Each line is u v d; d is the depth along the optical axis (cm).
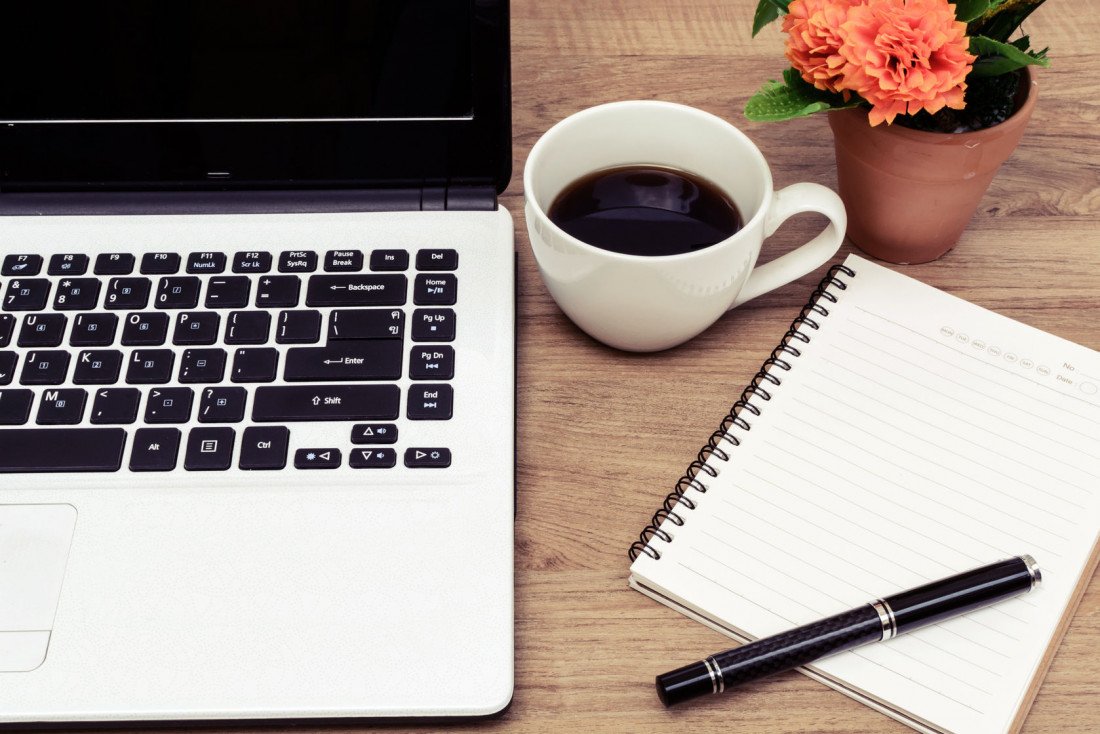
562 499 51
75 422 49
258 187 59
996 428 51
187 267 55
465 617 44
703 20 76
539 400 55
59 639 43
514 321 54
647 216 55
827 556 47
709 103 70
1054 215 63
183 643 43
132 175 58
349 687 42
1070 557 47
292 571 45
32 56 54
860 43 48
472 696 42
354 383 50
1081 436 51
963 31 48
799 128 69
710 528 48
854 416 52
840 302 58
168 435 49
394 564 45
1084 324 57
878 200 57
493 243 56
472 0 52
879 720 43
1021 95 54
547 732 43
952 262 61
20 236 56
